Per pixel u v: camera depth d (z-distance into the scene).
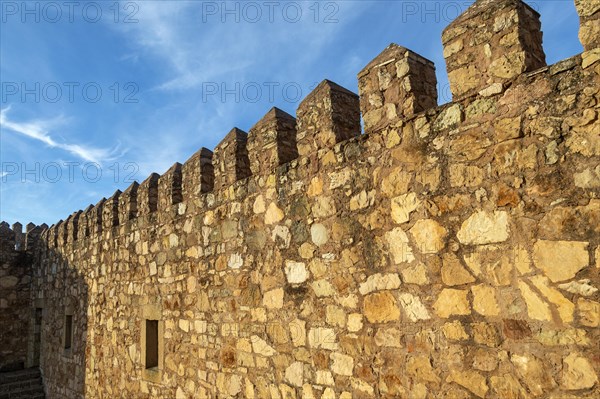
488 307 2.82
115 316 7.38
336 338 3.72
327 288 3.84
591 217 2.45
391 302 3.35
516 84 2.82
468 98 3.05
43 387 10.96
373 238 3.52
